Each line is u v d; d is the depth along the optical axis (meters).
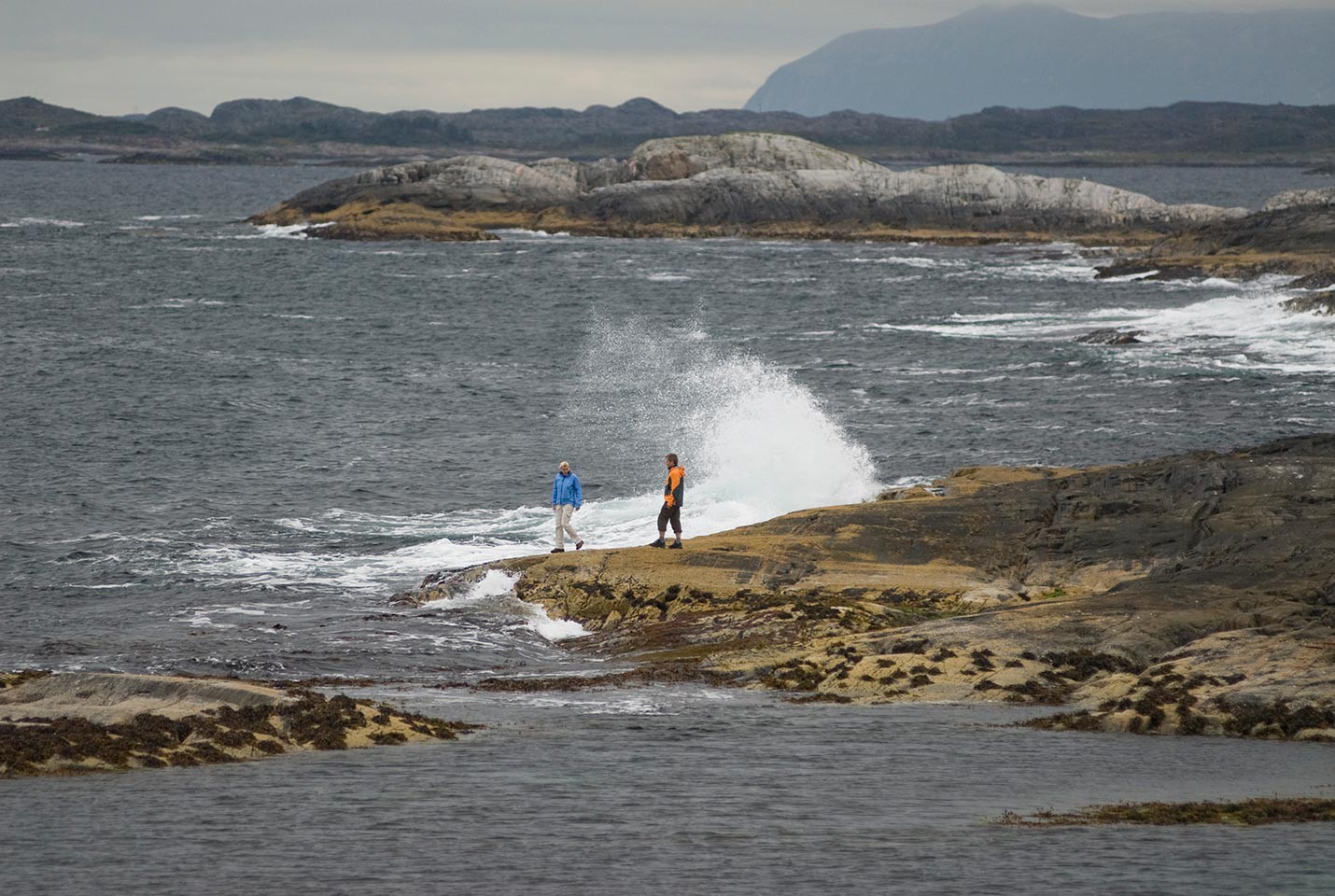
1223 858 40.75
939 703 69.38
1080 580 93.81
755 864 40.38
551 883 38.59
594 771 53.44
